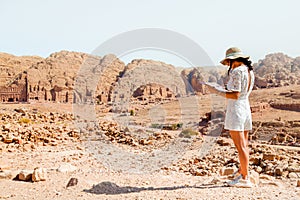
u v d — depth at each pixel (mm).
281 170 10633
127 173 9539
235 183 7078
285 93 57375
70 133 19172
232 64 6895
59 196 6555
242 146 6879
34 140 16766
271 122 36938
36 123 25547
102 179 8188
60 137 17922
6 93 96375
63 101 98938
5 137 15922
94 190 6914
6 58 132875
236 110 6789
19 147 14734
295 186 8422
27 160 11570
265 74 108125
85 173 9086
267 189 7004
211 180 7945
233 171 9000
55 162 11227
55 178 8297
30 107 50938
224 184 7359
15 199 6492
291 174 10242
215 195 6348
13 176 8312
